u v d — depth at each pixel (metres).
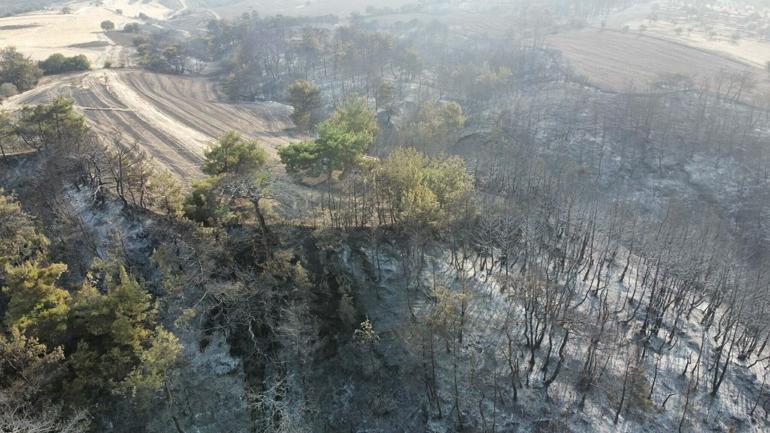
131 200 69.19
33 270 47.62
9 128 76.94
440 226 66.00
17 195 68.44
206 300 57.25
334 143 73.44
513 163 108.81
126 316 47.53
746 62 172.25
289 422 51.78
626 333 67.62
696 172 112.75
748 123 123.69
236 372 55.09
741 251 92.06
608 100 142.25
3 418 38.09
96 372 46.94
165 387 50.41
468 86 150.12
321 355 57.78
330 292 62.69
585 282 76.12
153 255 58.75
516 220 77.25
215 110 136.62
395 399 55.72
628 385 58.56
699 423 57.06
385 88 136.62
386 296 63.69
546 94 151.62
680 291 68.38
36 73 143.50
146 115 120.69
